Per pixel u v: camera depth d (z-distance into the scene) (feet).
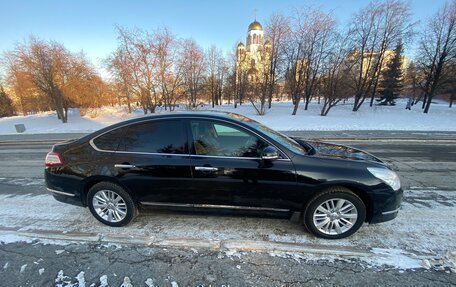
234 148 9.38
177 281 7.19
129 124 9.99
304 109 102.68
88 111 88.17
